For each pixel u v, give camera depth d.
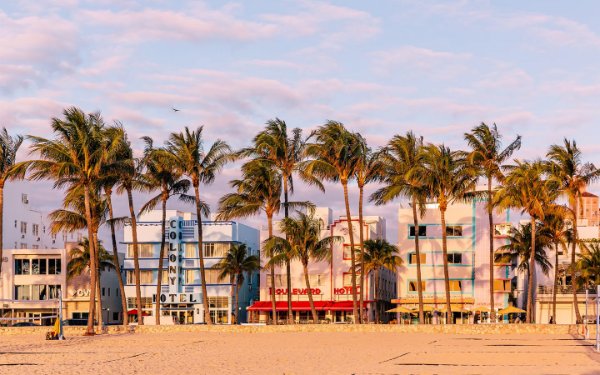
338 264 118.38
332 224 119.69
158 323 89.50
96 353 55.12
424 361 47.12
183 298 127.69
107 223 90.81
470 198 94.12
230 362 47.06
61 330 72.38
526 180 86.25
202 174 89.25
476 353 53.06
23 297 129.38
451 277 114.00
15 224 146.25
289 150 91.06
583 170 88.62
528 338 70.00
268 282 121.25
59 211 99.62
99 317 100.12
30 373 41.22
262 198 91.62
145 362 47.50
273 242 90.25
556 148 88.75
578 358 48.53
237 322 123.25
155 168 89.25
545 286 113.19
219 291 127.44
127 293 129.38
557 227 98.12
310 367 43.56
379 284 121.69
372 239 120.44
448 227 114.81
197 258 128.50
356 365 44.69
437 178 84.69
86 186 77.56
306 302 118.62
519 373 39.66
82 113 76.88
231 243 128.38
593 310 109.69
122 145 83.94
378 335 75.81
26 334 81.38
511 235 113.19
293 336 75.06
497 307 112.12
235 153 89.50
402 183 85.38
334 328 81.38
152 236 130.38
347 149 84.81
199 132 88.56
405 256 115.56
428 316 114.62
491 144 87.88
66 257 130.25
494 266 112.62
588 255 111.00
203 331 83.19
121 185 89.19
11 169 80.00
